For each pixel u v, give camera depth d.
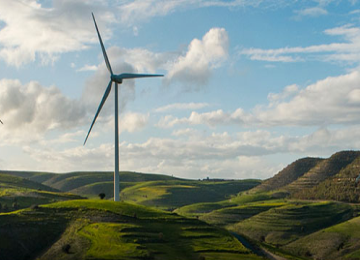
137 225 187.75
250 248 196.62
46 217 191.38
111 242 163.00
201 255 163.62
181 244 176.00
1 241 163.50
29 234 172.75
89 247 156.75
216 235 193.12
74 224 185.25
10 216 187.12
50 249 161.25
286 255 198.88
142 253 151.50
